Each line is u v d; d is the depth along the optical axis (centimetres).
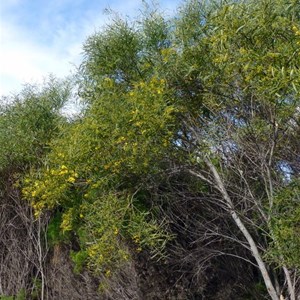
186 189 891
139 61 840
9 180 1161
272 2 632
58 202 889
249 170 805
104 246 787
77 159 792
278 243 621
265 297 882
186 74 731
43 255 1142
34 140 1095
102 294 966
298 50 576
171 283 918
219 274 938
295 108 708
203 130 782
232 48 646
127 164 784
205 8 756
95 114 766
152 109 720
